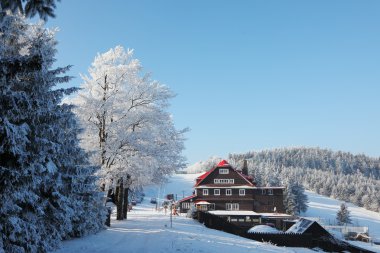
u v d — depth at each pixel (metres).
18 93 11.45
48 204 14.88
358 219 118.69
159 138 30.98
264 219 64.50
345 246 31.52
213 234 26.83
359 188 163.50
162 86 31.09
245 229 31.66
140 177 29.59
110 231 23.08
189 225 31.55
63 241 18.45
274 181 121.25
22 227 12.91
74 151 16.27
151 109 30.58
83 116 27.73
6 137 10.96
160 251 17.25
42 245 14.40
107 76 29.38
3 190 11.56
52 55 15.52
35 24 15.91
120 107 29.16
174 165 32.38
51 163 13.04
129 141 27.47
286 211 96.00
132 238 20.66
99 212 22.64
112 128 27.53
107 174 26.48
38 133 12.88
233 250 19.34
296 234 31.42
